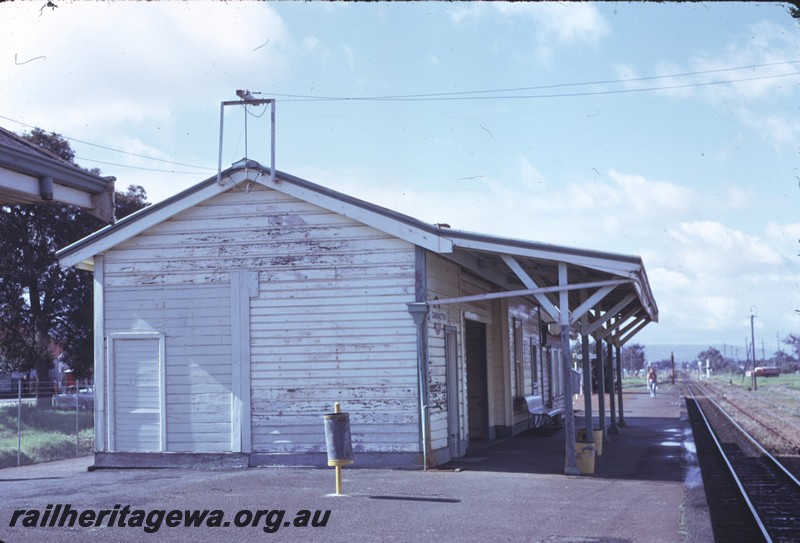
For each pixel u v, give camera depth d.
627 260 13.69
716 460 20.03
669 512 10.73
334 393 15.38
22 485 13.47
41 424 36.06
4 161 6.32
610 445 20.72
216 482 13.36
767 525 11.92
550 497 11.90
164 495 11.95
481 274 18.95
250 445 15.56
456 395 17.41
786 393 62.03
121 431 16.09
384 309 15.32
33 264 47.97
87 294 50.00
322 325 15.51
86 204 7.25
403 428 15.10
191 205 15.91
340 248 15.55
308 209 15.71
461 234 14.77
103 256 16.36
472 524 9.85
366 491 12.33
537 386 28.66
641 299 16.61
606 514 10.57
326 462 15.25
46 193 6.72
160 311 16.08
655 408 39.28
